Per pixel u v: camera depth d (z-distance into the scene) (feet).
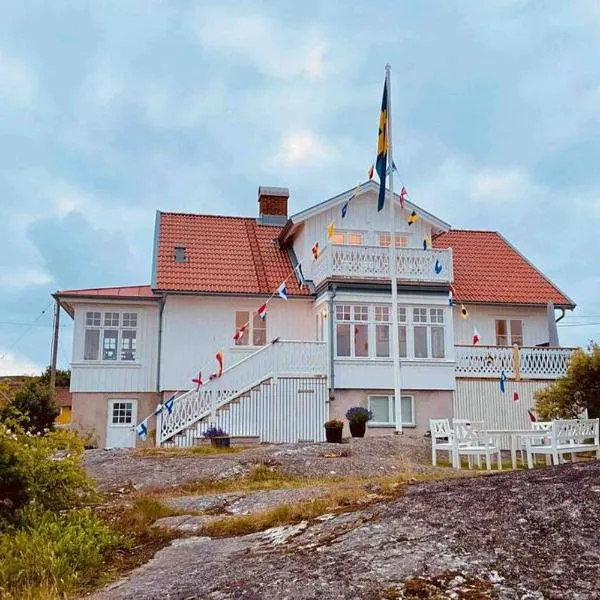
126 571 22.45
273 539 22.47
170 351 72.90
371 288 71.56
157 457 48.06
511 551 16.67
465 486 23.50
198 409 63.93
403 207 77.25
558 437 42.29
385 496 24.66
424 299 73.15
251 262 81.30
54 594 19.54
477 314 82.38
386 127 66.18
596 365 53.78
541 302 81.97
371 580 15.90
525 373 75.05
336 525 21.83
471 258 91.50
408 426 70.59
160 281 73.56
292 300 76.54
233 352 73.41
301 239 80.84
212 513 30.12
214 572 19.30
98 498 32.50
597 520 17.62
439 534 18.42
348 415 65.82
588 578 14.85
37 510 27.66
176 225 86.69
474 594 14.60
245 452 49.78
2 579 21.09
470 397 73.10
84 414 71.51
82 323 73.05
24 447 29.01
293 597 15.53
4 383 34.58
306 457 47.09
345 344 70.69
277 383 67.05
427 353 72.43
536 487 21.16
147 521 28.73
